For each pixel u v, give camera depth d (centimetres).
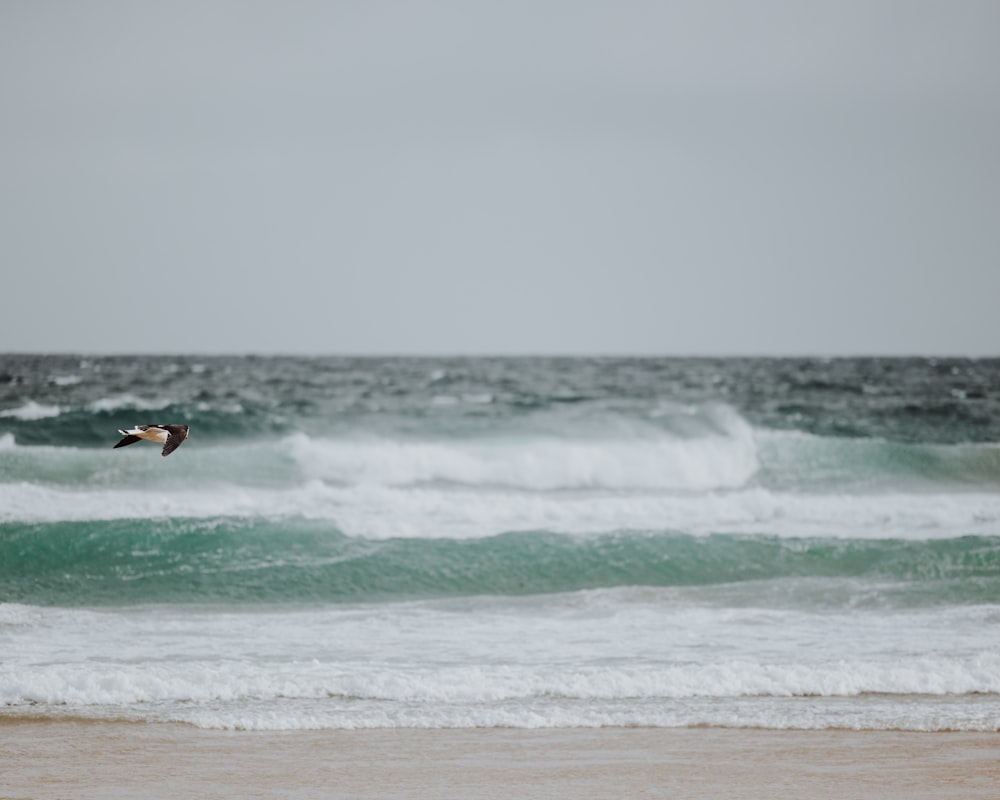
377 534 8712
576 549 8438
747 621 6806
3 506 8838
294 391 18688
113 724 4781
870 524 9294
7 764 4259
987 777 4247
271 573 8088
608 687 5328
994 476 11281
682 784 4134
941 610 7131
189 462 10631
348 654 5981
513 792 4028
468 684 5328
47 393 16250
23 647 6022
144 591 7769
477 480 11062
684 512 9488
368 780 4138
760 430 12638
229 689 5219
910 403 18050
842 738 4703
